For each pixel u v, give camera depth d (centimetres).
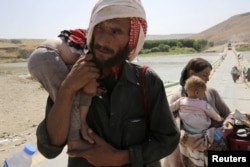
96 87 192
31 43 16662
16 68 7000
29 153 192
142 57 11762
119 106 201
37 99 1778
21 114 1305
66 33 208
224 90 1964
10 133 937
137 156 199
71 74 184
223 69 3931
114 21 185
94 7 190
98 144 198
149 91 206
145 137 212
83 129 198
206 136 297
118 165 199
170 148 210
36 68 195
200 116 305
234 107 1370
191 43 18125
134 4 187
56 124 185
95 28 188
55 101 185
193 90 311
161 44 16675
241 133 301
